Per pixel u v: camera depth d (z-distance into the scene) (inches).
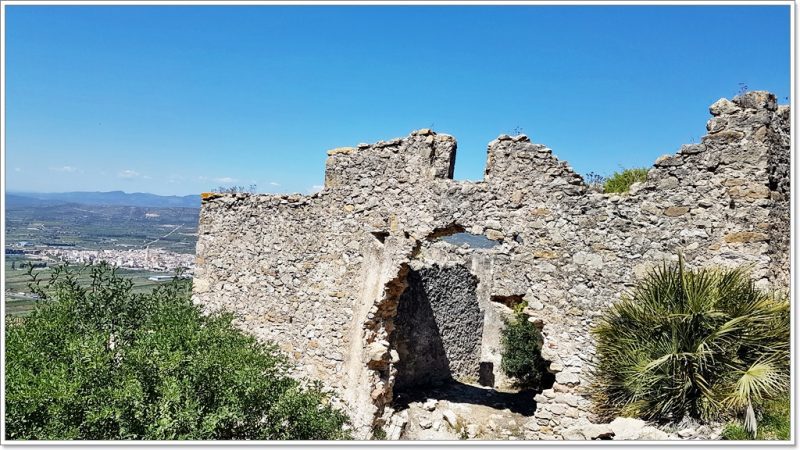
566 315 378.3
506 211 403.9
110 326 384.2
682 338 292.2
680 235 345.7
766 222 322.7
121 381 283.4
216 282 557.9
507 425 522.3
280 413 310.8
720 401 277.9
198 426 279.1
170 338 317.4
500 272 403.9
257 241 533.3
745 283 303.9
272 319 518.3
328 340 484.1
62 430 263.0
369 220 467.2
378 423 465.7
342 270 480.1
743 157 331.0
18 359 293.0
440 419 528.7
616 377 325.7
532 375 660.7
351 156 481.4
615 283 362.9
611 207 368.2
